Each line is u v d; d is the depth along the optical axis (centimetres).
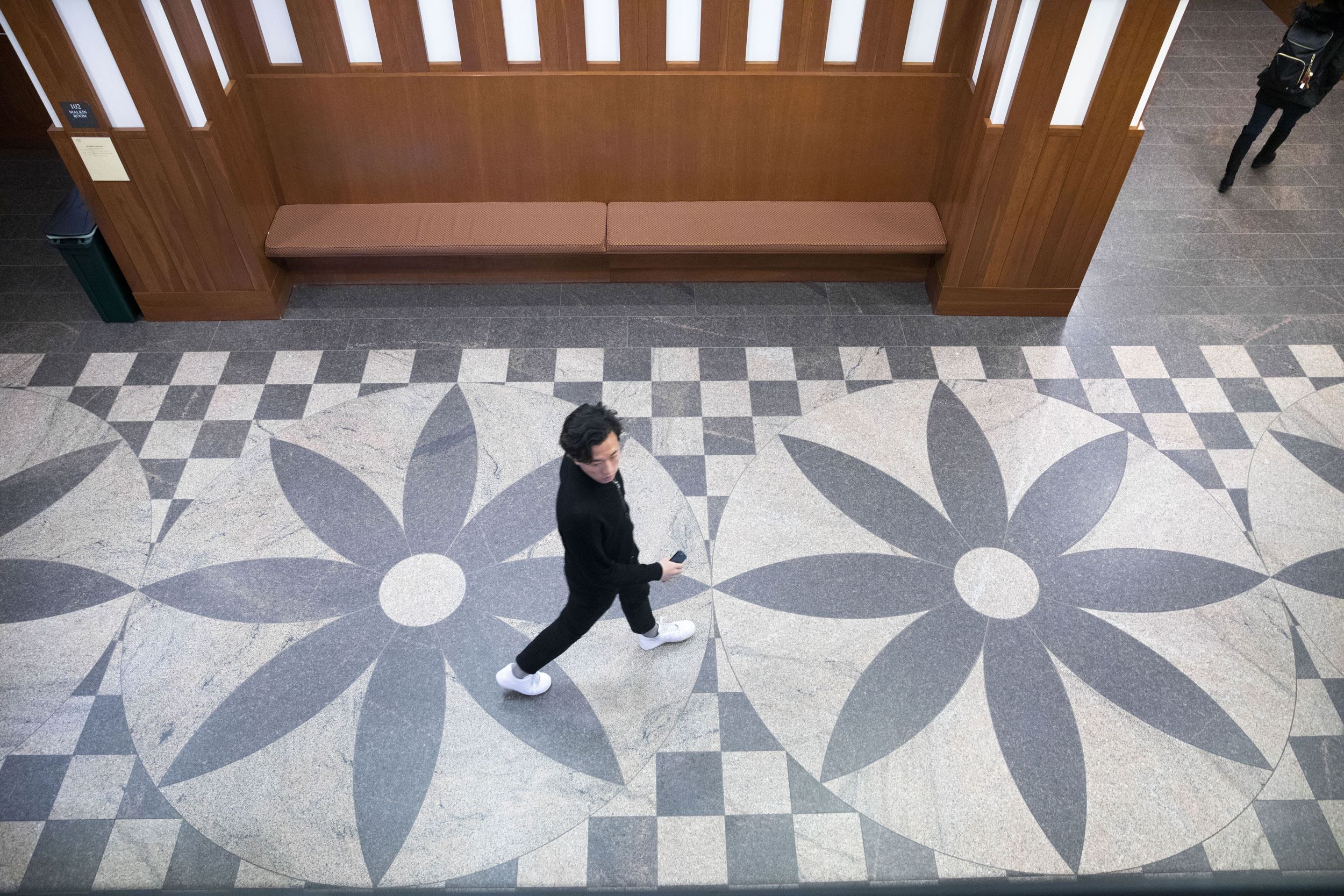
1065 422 517
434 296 588
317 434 504
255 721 391
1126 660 415
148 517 463
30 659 409
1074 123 488
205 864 351
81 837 358
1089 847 359
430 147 552
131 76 452
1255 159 691
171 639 417
